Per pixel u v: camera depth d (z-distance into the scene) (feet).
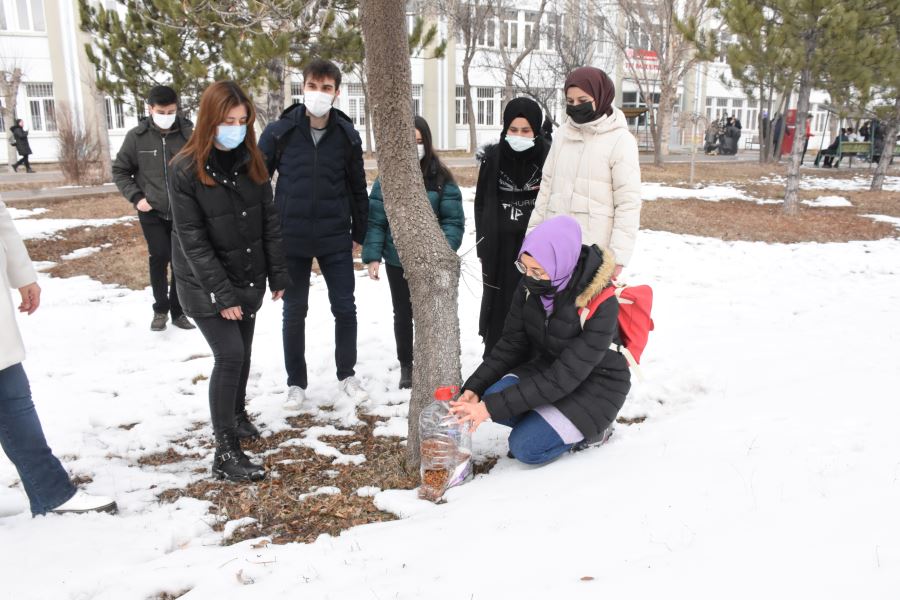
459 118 117.29
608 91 12.62
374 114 10.97
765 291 25.41
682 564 6.77
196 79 39.47
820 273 28.94
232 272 12.05
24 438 9.99
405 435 13.60
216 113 10.88
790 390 13.08
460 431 11.19
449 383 11.64
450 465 10.89
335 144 14.38
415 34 39.68
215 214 11.44
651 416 13.84
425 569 7.79
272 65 33.81
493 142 14.60
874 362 14.78
